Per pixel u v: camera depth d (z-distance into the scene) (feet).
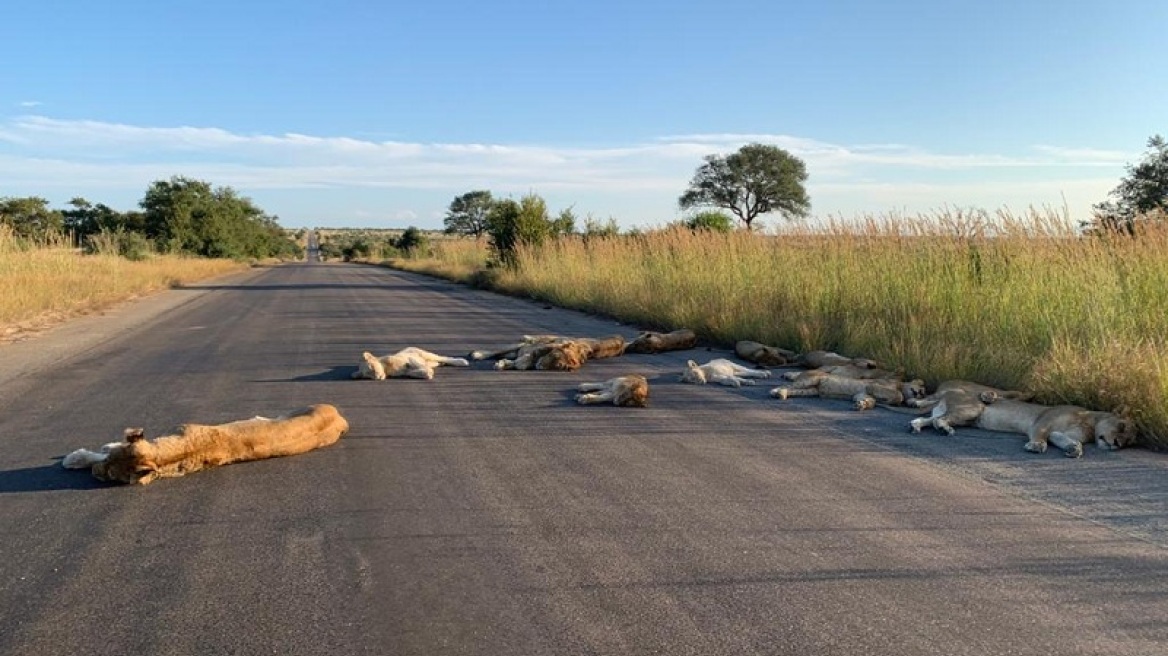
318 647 12.11
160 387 33.06
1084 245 36.96
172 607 13.41
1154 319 31.30
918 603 13.52
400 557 15.43
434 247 248.52
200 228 226.99
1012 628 12.65
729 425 26.16
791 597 13.74
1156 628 12.66
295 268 218.38
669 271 63.21
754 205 162.50
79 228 211.61
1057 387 26.86
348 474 20.66
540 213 112.16
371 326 57.93
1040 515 17.72
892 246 45.73
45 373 36.65
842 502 18.54
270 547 15.92
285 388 32.71
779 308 46.32
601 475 20.63
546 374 35.83
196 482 19.97
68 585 14.25
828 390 30.22
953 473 20.88
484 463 21.65
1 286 65.98
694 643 12.19
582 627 12.68
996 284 38.27
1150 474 20.77
